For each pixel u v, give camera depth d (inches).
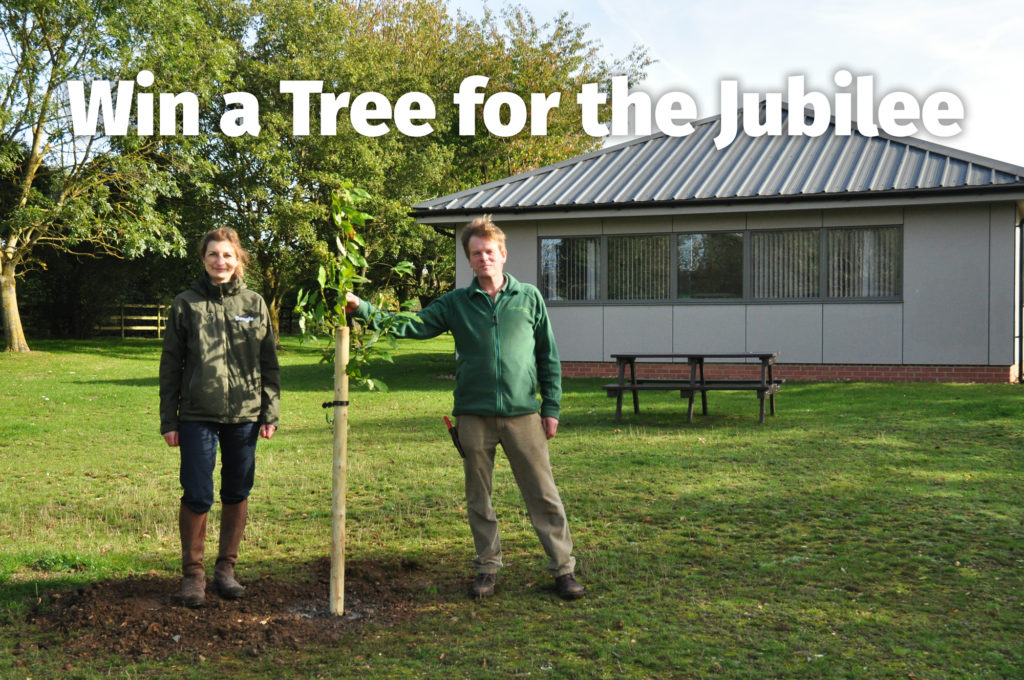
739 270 604.7
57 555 187.2
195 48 945.5
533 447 166.7
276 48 1124.5
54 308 1246.3
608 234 631.8
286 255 1075.3
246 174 1078.4
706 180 617.9
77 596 162.1
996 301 547.2
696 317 614.2
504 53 1419.8
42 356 872.3
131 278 1272.1
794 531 207.6
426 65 1435.8
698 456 311.7
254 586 170.6
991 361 549.3
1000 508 225.3
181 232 1064.2
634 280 628.4
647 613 152.8
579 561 185.8
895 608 153.5
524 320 168.4
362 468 301.3
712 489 256.2
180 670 132.3
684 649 135.9
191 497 162.1
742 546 195.9
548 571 173.0
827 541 198.7
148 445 359.9
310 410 479.8
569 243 641.6
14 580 174.7
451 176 1402.6
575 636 142.6
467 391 167.0
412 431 394.9
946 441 330.0
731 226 604.4
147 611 153.3
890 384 539.2
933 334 561.6
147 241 910.4
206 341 163.8
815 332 588.1
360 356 160.1
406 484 274.1
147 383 634.2
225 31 1122.7
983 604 154.9
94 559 186.9
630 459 307.6
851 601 157.4
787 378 595.8
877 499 237.8
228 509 169.8
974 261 551.2
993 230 546.3
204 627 148.9
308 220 1036.5
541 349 173.2
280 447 352.5
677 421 407.8
